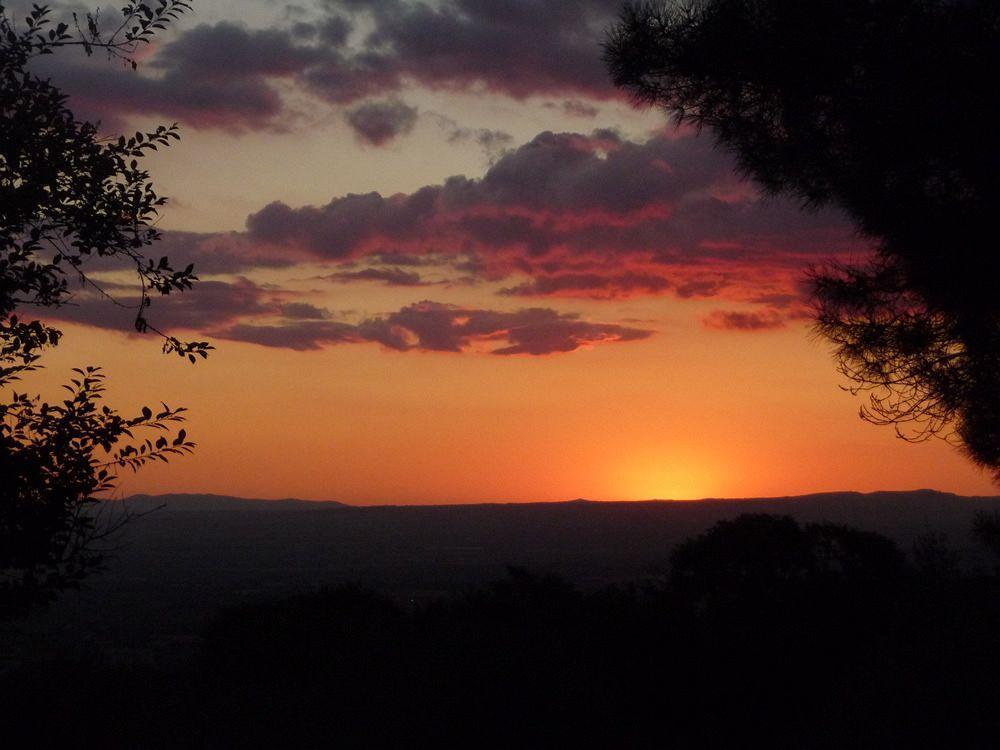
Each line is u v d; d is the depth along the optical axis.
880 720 8.18
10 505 7.23
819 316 11.48
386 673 10.02
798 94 10.71
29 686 10.12
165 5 8.16
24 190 7.49
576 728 9.02
